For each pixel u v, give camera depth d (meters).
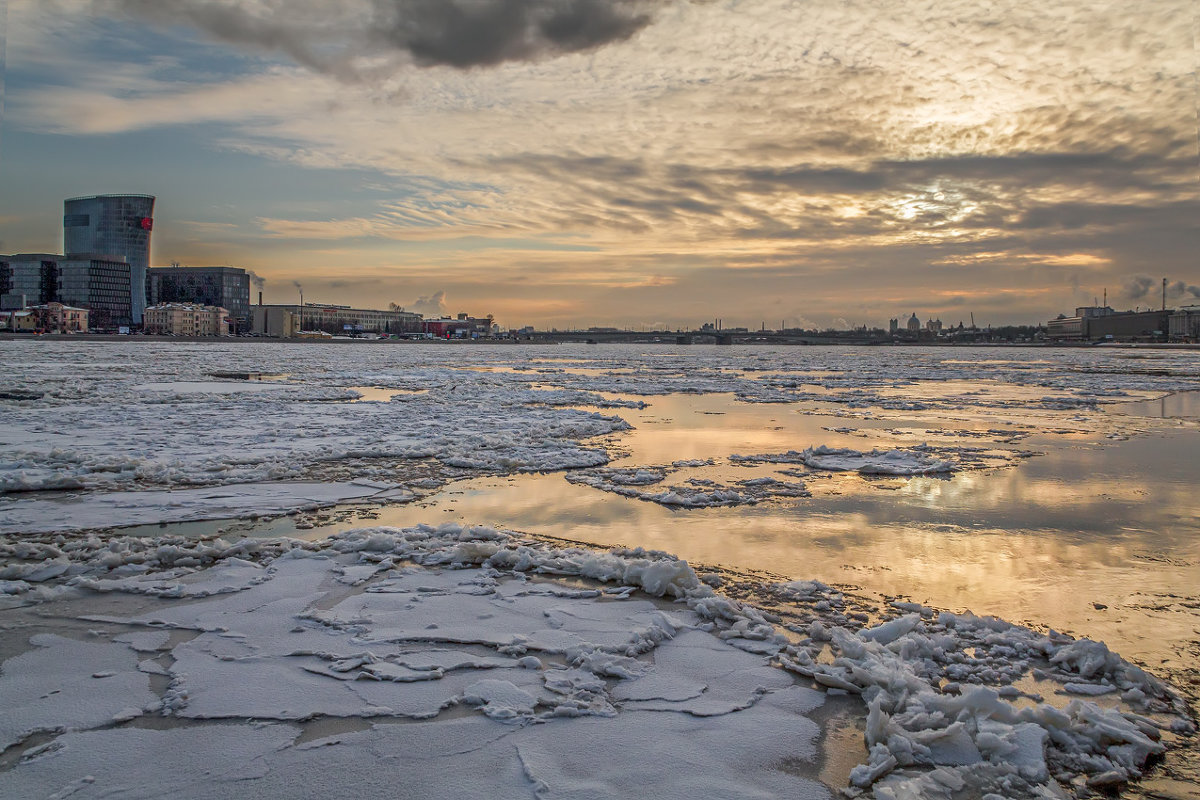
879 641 6.13
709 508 11.05
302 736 4.57
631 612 6.76
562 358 93.88
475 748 4.46
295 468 13.72
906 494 12.09
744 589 7.48
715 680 5.45
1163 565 8.34
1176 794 4.22
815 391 36.72
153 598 6.98
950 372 57.84
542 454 15.63
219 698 5.02
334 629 6.27
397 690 5.18
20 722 4.69
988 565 8.32
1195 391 36.72
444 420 21.70
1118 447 17.56
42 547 8.38
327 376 43.66
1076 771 4.44
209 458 14.52
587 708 4.94
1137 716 4.95
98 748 4.38
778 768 4.34
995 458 15.84
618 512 10.74
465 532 9.09
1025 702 5.24
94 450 15.30
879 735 4.62
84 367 47.34
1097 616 6.84
